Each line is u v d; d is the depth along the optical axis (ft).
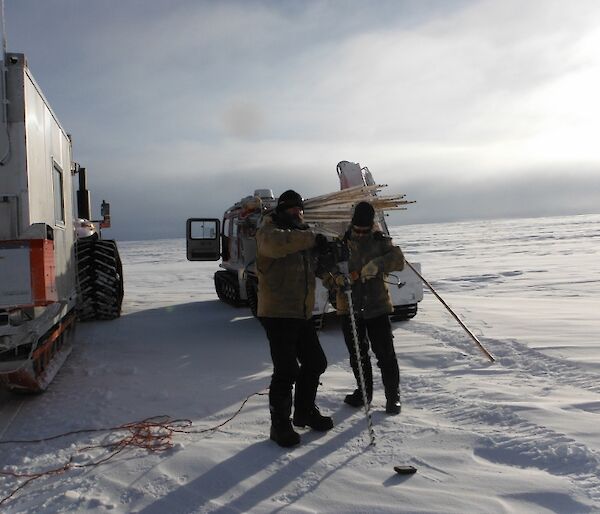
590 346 18.01
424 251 111.24
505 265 67.15
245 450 10.76
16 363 13.37
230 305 35.63
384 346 12.78
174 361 19.42
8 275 12.18
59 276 17.87
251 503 8.61
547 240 136.77
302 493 8.86
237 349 21.24
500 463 9.64
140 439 11.66
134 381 16.74
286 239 10.64
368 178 27.25
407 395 14.01
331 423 11.71
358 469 9.66
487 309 28.55
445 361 17.48
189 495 8.98
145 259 140.15
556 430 10.62
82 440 11.84
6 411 14.12
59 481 9.78
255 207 28.09
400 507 8.21
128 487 9.36
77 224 28.96
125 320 29.76
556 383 14.32
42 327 14.11
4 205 13.33
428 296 38.09
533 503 8.09
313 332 11.87
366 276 12.79
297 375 11.23
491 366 16.51
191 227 36.04
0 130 13.32
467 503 8.21
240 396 14.76
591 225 261.44
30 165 13.80
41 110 15.49
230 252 34.99
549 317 24.72
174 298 43.21
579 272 53.47
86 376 17.48
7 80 13.38
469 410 12.34
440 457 9.96
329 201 16.81
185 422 12.85
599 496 8.07
